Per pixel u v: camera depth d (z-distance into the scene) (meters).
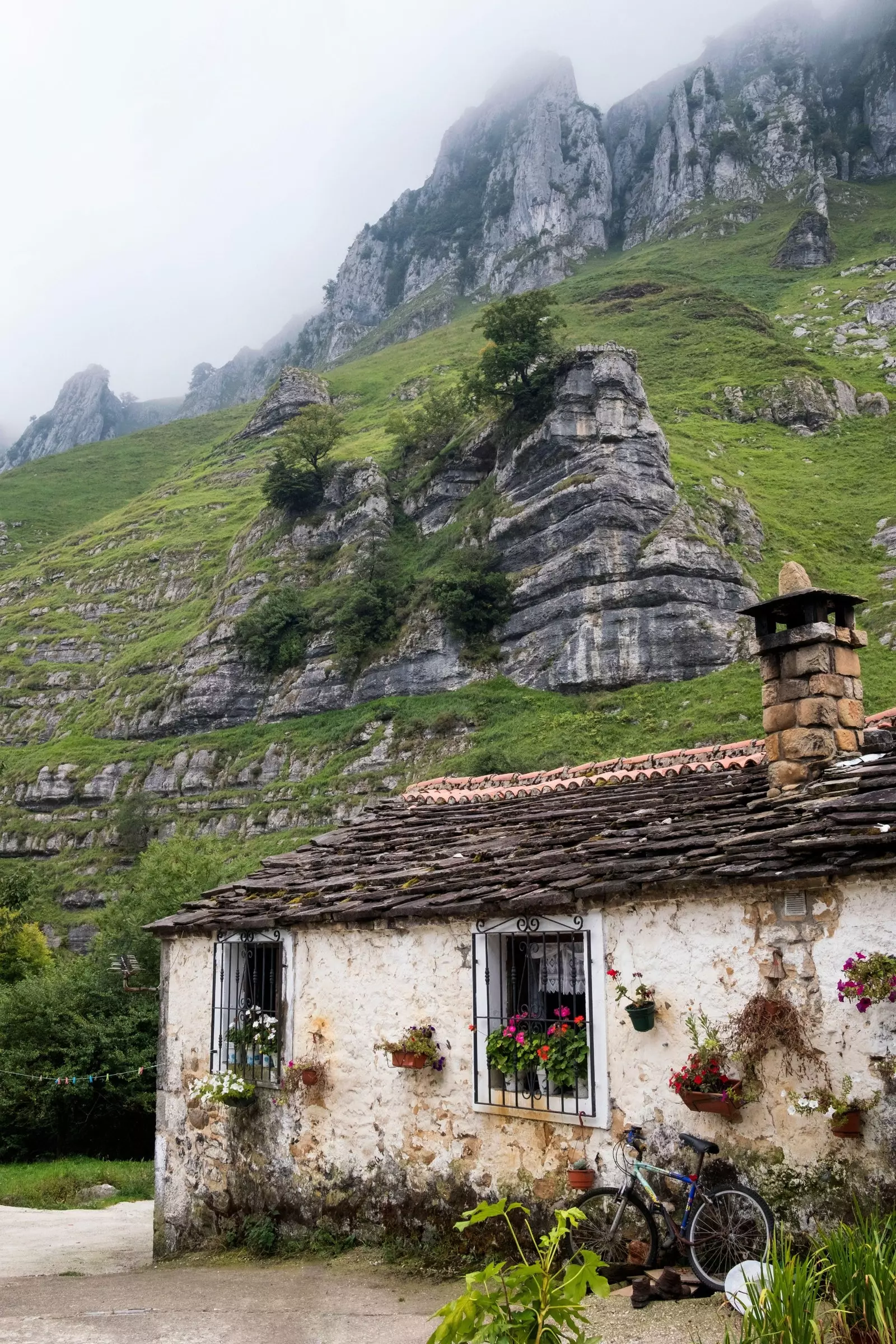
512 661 63.69
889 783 9.09
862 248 142.12
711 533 64.31
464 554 69.25
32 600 107.31
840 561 68.94
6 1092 30.64
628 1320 7.56
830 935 8.09
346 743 64.50
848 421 94.06
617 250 188.25
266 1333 8.64
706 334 114.00
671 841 9.73
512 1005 10.36
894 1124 7.55
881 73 177.50
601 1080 9.23
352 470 84.50
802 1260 7.54
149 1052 30.97
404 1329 8.41
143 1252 14.87
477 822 13.48
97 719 82.06
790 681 10.39
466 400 77.56
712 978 8.70
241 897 13.98
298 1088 11.98
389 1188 10.85
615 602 60.47
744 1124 8.33
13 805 77.44
